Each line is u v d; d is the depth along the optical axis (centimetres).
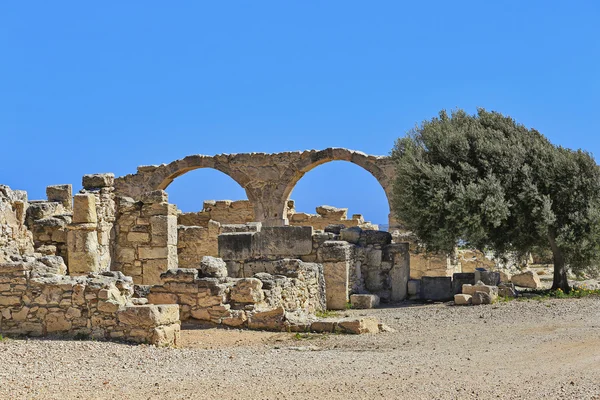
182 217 4125
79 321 1628
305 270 2289
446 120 3172
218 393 1189
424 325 1978
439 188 2836
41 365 1370
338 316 2256
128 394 1184
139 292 1989
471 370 1342
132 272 2750
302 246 2573
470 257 3981
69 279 1666
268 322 1856
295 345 1648
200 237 3100
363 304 2531
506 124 3067
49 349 1491
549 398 1138
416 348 1602
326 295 2536
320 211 4725
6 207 2308
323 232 2900
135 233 2759
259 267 2578
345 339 1730
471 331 1836
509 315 2106
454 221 2803
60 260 1836
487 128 3025
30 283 1653
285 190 4581
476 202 2770
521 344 1611
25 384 1234
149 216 2753
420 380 1262
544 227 2703
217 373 1328
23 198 2498
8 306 1653
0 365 1359
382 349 1595
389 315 2250
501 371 1330
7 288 1658
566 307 2214
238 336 1759
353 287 2678
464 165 2861
